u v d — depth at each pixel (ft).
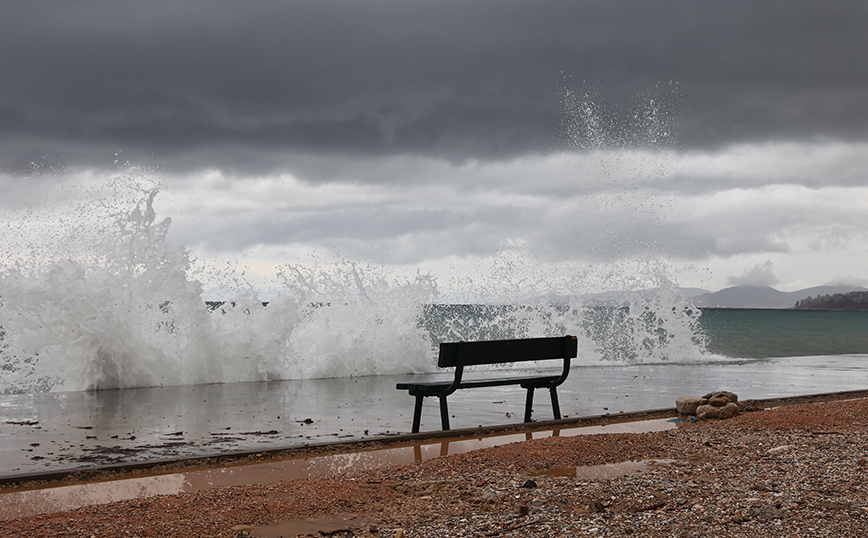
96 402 30.14
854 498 13.04
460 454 18.49
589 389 35.12
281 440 21.45
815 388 35.06
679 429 22.53
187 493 14.89
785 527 11.50
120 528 12.24
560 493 14.19
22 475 15.90
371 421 25.31
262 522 12.73
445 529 12.14
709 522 11.95
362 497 14.38
